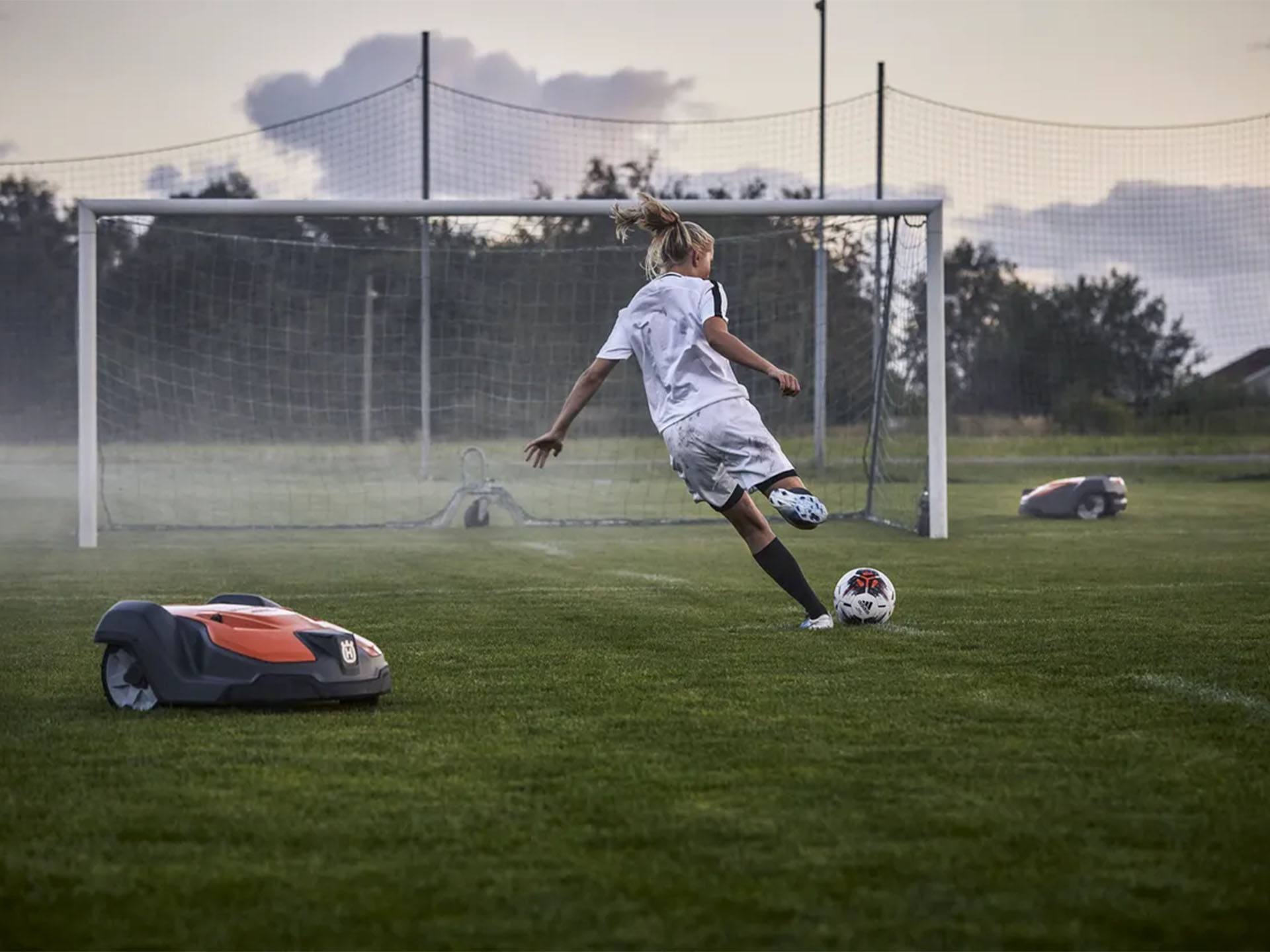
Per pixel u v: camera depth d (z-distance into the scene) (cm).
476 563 1466
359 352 3353
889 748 551
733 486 882
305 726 595
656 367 877
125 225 2200
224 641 620
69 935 348
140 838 429
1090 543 1616
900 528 1877
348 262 3653
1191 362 4416
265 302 3372
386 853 412
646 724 600
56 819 450
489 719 611
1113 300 4512
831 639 873
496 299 3212
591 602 1104
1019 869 395
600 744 559
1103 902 368
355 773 509
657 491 2698
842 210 1738
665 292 867
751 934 347
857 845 418
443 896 375
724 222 2794
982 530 1845
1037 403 4516
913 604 1052
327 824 442
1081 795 477
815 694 675
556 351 3188
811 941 343
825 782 495
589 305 3219
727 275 2800
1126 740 566
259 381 3278
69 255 4694
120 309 3322
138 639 625
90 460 1709
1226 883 383
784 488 862
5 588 1252
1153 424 4459
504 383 3198
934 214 1738
